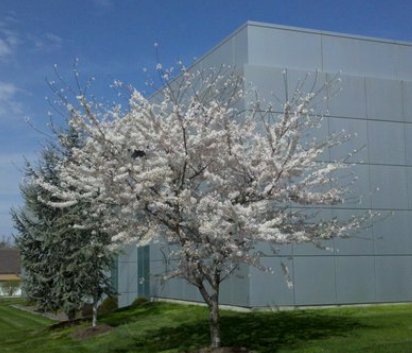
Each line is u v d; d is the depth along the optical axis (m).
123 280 27.30
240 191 11.15
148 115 10.75
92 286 18.27
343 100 18.12
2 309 37.22
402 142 18.73
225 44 18.81
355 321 14.09
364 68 18.86
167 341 13.81
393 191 18.36
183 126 10.45
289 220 11.58
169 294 22.20
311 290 16.89
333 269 17.25
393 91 18.84
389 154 18.50
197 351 11.38
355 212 17.73
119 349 13.98
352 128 18.11
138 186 10.34
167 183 10.82
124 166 10.52
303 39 18.16
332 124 17.88
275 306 16.41
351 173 15.96
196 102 11.52
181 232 10.90
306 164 11.22
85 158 11.06
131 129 10.76
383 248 17.97
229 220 10.34
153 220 11.05
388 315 15.22
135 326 16.81
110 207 11.50
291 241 10.96
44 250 19.84
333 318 14.70
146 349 13.38
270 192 11.08
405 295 18.00
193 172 11.18
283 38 17.92
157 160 10.66
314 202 11.73
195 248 10.55
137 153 10.93
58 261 19.12
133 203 10.68
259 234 10.11
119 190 10.64
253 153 11.38
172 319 17.08
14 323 27.53
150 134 10.57
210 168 11.21
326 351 10.77
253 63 17.47
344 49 18.67
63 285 19.11
